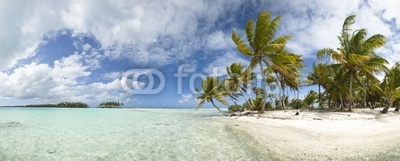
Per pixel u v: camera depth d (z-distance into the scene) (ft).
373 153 27.81
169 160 28.60
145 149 34.37
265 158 27.81
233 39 80.43
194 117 93.91
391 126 46.50
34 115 116.67
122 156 30.91
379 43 75.46
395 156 26.40
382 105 132.77
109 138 43.21
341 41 83.97
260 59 81.30
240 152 30.81
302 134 40.19
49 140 42.11
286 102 136.98
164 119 86.22
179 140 40.04
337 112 79.05
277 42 77.15
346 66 82.89
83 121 79.30
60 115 117.70
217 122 65.82
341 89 93.30
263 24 75.82
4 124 69.36
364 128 45.16
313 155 28.14
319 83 110.32
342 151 29.14
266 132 43.27
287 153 29.45
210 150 32.40
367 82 107.04
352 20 82.02
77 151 33.88
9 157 31.37
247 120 64.90
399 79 73.51
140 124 66.85
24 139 43.24
